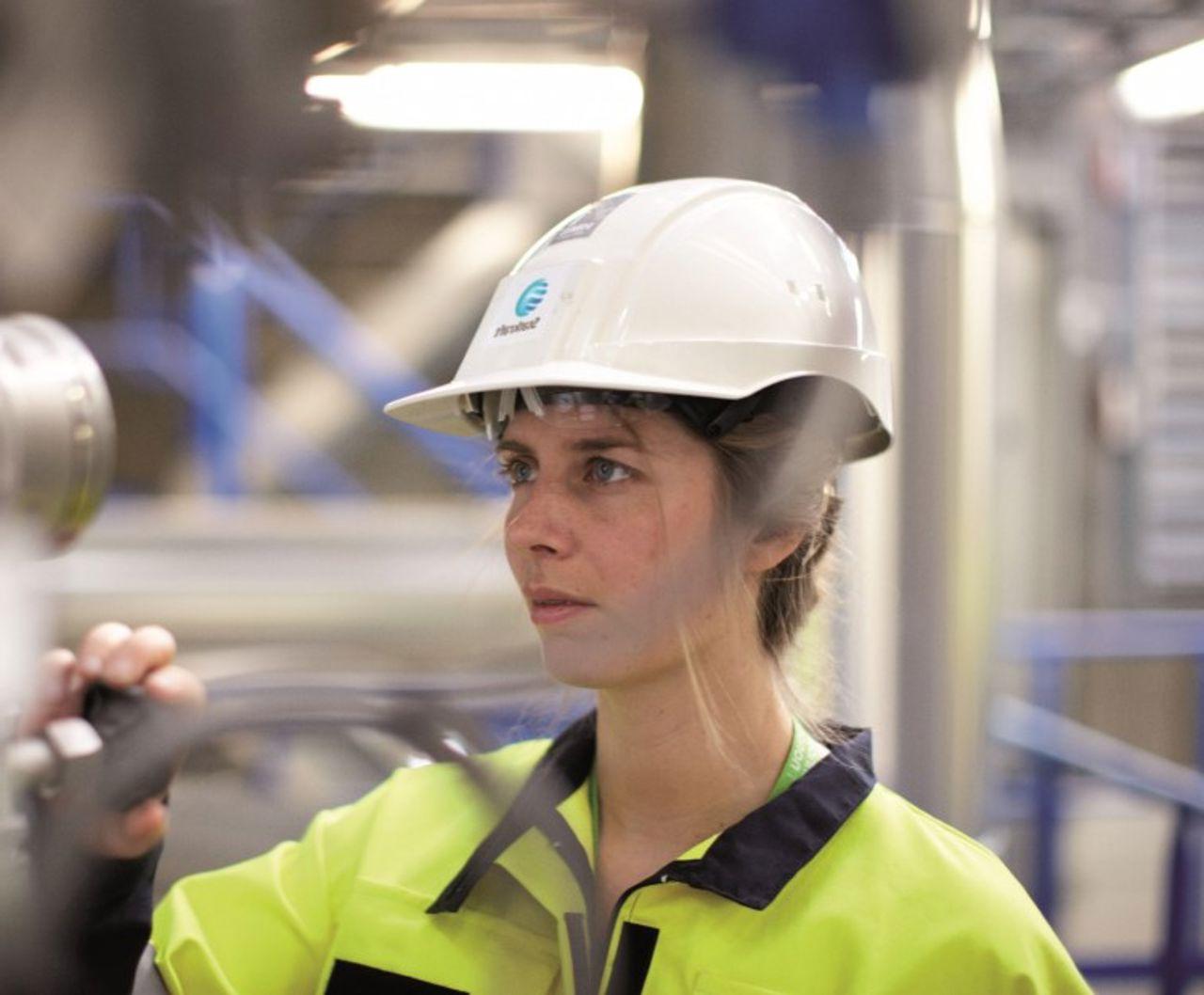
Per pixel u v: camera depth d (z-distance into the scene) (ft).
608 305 3.96
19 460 2.14
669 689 3.99
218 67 1.59
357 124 1.83
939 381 6.15
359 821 4.50
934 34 2.51
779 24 2.45
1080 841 17.21
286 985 4.29
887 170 3.80
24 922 2.20
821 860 3.99
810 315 4.16
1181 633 15.15
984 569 6.57
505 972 3.94
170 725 2.55
